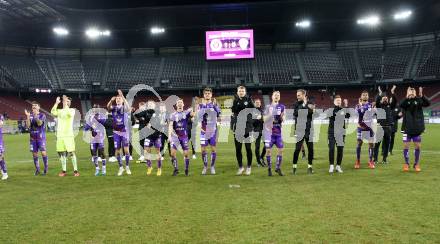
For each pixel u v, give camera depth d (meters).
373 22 48.72
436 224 5.52
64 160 11.12
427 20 50.75
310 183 8.80
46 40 55.00
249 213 6.32
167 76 55.59
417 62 52.41
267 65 56.31
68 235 5.41
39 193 8.42
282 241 4.95
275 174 10.31
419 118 10.09
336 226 5.52
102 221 6.07
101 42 57.28
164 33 55.50
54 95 53.78
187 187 8.70
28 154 18.00
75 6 47.22
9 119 44.84
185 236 5.24
